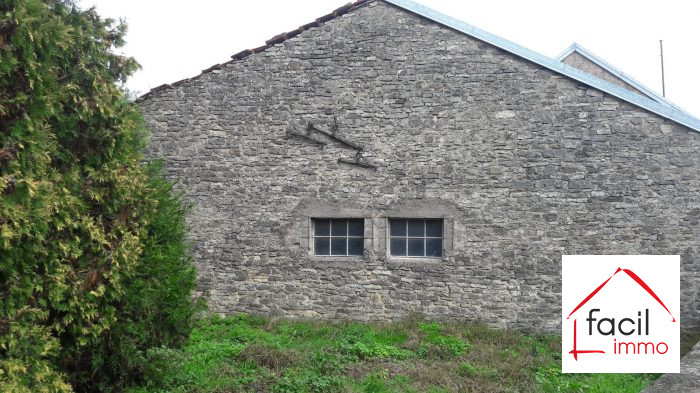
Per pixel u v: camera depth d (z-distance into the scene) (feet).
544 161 31.32
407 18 32.73
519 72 31.65
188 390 20.74
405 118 32.60
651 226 30.25
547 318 30.89
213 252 33.81
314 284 33.04
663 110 30.12
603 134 30.86
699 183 29.81
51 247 15.48
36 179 14.82
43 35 15.05
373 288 32.55
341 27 33.27
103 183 17.46
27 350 14.51
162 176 32.07
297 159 33.45
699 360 25.50
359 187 32.86
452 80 32.22
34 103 14.97
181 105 34.37
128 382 19.76
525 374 23.56
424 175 32.35
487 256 31.68
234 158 33.91
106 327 17.35
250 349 24.85
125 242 17.71
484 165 31.83
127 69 19.08
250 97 33.88
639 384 22.80
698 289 29.66
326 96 33.30
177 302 21.76
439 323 31.63
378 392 21.27
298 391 20.81
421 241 33.04
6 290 14.34
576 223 30.91
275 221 33.50
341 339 28.35
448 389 21.72
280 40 33.65
